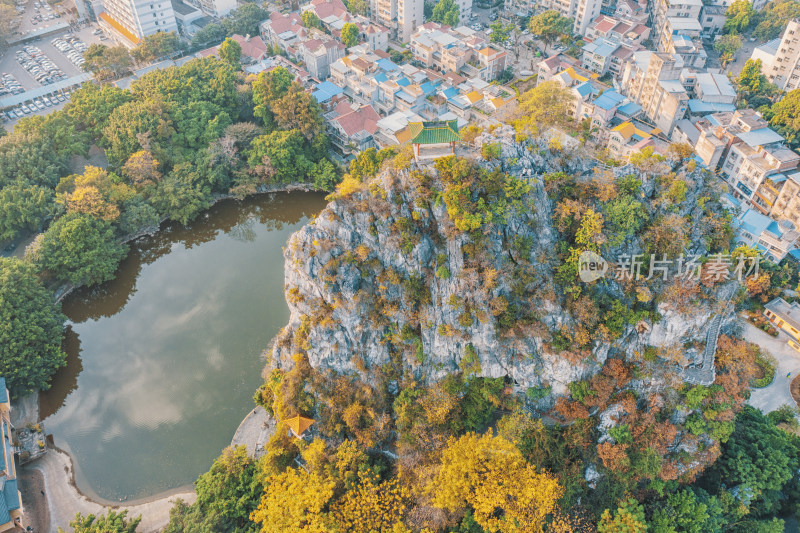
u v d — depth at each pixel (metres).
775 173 138.38
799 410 104.19
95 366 114.56
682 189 87.31
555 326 86.25
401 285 90.50
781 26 199.12
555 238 88.31
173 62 198.62
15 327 107.19
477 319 86.25
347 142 158.50
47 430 104.94
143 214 137.12
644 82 164.62
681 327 86.56
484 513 78.12
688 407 87.56
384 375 92.94
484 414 91.25
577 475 83.50
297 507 78.94
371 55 185.25
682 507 83.50
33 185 134.88
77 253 125.19
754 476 89.00
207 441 101.94
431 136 86.00
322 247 90.88
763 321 119.88
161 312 123.94
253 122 168.38
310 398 94.69
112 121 147.62
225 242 142.38
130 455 100.69
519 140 90.06
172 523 85.31
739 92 168.62
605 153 98.94
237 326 120.19
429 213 88.06
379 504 81.31
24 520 92.25
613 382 86.50
